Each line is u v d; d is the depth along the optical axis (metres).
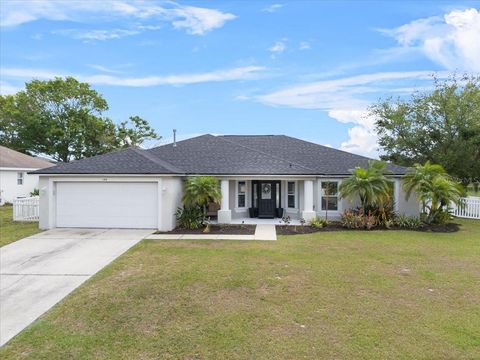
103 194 15.63
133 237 13.66
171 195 15.35
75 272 9.03
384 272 8.88
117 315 6.36
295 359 4.82
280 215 19.30
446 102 26.66
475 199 20.05
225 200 17.48
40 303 7.00
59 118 42.53
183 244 12.38
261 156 19.16
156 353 5.03
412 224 16.25
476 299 7.04
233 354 4.96
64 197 15.73
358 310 6.48
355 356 4.87
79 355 5.00
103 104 45.06
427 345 5.16
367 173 16.05
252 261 9.97
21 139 43.03
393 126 28.73
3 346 5.30
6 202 27.45
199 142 21.48
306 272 8.87
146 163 16.02
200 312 6.44
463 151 25.39
